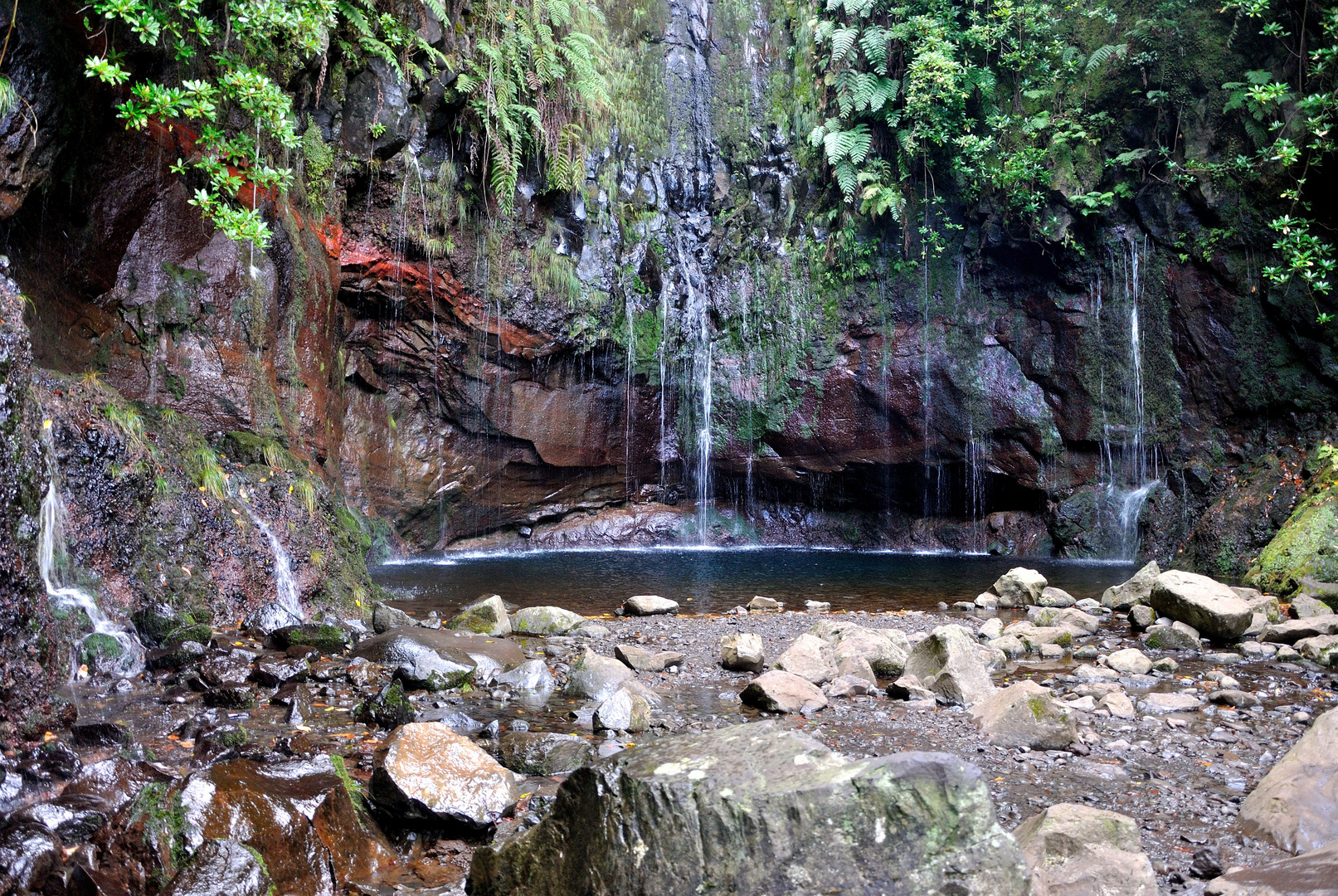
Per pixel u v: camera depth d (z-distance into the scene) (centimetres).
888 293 1648
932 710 559
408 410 1420
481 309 1418
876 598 1046
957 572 1300
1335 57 1297
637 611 908
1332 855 288
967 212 1584
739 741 269
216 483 715
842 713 551
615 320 1573
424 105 1269
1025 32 1527
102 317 795
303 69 1070
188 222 875
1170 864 335
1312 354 1345
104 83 726
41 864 267
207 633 610
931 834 232
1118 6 1480
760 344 1689
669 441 1705
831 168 1659
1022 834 328
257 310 942
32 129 648
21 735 400
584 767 264
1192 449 1450
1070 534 1526
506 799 366
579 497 1661
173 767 394
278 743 434
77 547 573
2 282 460
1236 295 1405
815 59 1658
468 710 542
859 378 1658
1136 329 1488
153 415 729
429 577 1173
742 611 941
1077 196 1473
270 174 716
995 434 1597
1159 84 1442
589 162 1527
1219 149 1403
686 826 242
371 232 1265
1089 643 769
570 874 256
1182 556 1380
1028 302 1574
